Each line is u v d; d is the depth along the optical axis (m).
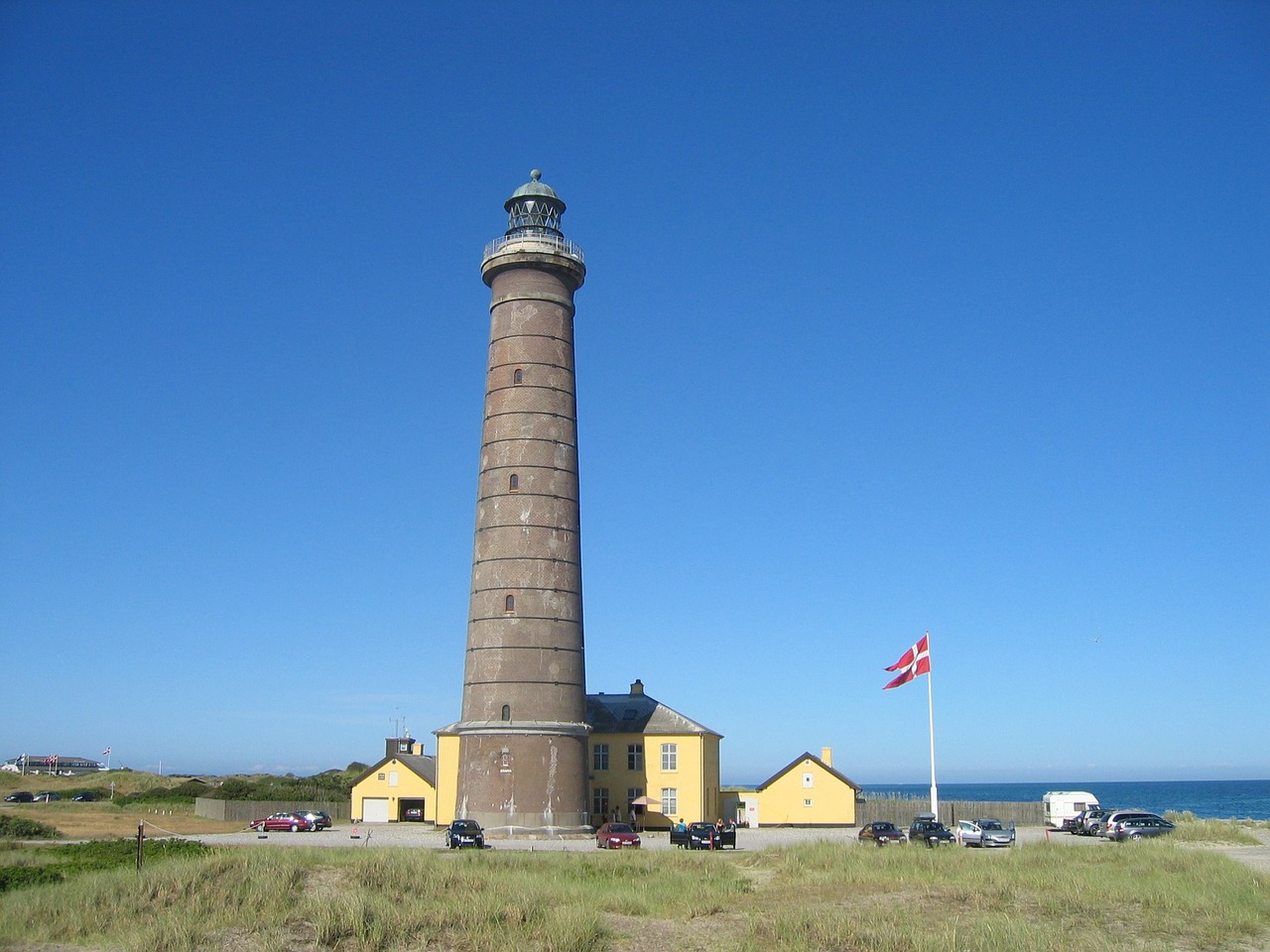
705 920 34.34
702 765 82.00
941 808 82.50
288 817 78.62
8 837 67.06
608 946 30.97
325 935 30.77
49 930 31.12
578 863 46.94
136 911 32.97
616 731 83.19
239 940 30.56
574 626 72.81
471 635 72.56
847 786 82.75
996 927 31.58
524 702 69.94
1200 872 42.31
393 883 37.25
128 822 86.50
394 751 96.19
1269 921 34.25
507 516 72.50
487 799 68.88
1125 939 31.72
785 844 60.06
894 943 29.97
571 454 74.88
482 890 36.69
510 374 74.62
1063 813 81.31
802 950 29.58
